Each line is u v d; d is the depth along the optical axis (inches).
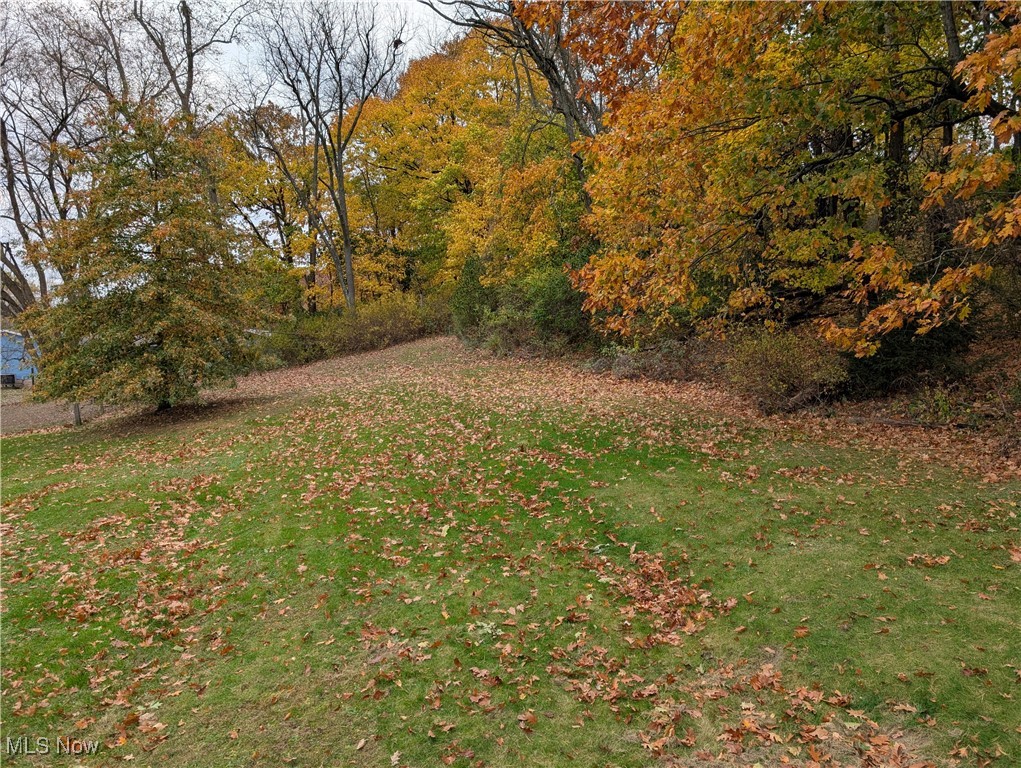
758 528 249.3
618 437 384.2
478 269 864.3
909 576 204.2
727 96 275.4
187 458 414.0
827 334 269.9
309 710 163.8
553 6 294.7
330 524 281.6
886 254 239.0
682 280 293.0
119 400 519.2
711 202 321.7
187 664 186.5
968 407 347.3
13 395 1139.9
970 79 209.6
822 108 257.0
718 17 248.7
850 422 375.9
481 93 1112.2
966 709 145.4
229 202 1125.7
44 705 169.3
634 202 319.3
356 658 184.9
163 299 546.0
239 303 586.6
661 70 374.6
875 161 324.8
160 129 556.4
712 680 165.3
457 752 146.6
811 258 334.0
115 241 542.3
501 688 168.1
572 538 255.9
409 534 268.5
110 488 354.3
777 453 335.3
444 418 468.8
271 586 230.5
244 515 300.2
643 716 154.5
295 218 1243.2
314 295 1280.8
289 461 385.4
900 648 168.9
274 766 145.4
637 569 227.8
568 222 732.0
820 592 199.8
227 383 619.8
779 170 302.2
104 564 252.5
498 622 199.3
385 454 384.8
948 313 254.5
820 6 243.9
